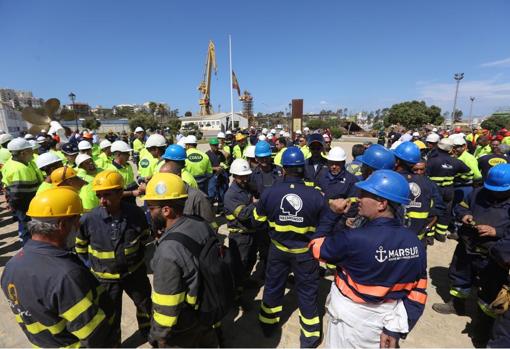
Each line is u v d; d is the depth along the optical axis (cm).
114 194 274
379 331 198
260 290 450
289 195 296
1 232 711
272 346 332
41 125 2166
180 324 206
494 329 247
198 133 4684
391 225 195
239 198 389
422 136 1764
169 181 216
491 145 855
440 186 591
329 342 221
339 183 434
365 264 191
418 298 197
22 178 548
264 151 476
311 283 309
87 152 665
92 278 195
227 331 358
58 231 182
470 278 360
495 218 299
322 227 259
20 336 355
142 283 311
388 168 341
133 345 334
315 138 509
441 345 327
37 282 169
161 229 235
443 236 620
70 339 183
